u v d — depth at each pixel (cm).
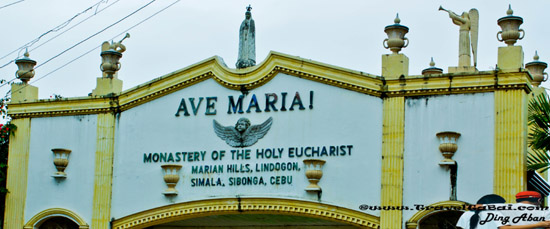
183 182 2161
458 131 1883
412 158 1922
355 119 1995
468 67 1966
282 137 2064
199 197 2131
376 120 1973
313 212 2003
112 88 2295
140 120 2247
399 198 1917
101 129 2288
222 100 2150
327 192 1994
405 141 1936
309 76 2053
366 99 1992
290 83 2078
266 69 2100
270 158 2069
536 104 1969
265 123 2088
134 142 2242
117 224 2227
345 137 1998
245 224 2397
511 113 1836
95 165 2277
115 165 2255
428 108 1925
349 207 1966
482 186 1838
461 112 1888
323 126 2027
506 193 1811
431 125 1912
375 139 1966
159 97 2234
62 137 2336
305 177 2022
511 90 1845
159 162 2200
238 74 2128
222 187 2112
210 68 2167
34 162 2358
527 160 2008
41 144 2359
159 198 2181
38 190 2338
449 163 1869
